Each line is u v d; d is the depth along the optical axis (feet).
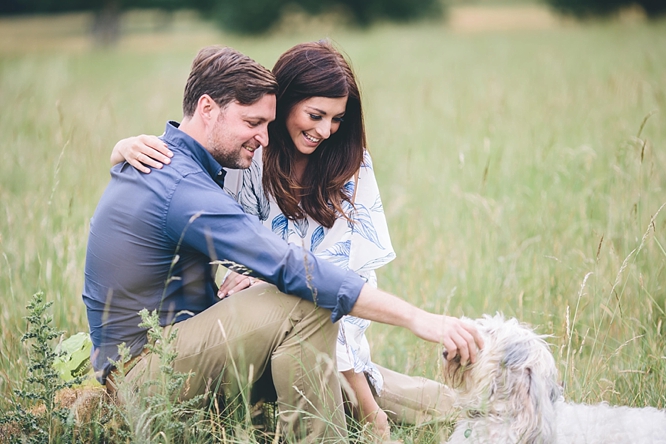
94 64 62.08
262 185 10.25
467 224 15.70
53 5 143.43
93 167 19.16
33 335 8.34
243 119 8.85
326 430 8.61
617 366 10.55
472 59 49.08
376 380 10.06
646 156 15.93
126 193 8.70
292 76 9.50
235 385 8.99
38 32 138.82
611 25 75.15
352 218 10.32
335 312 8.38
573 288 12.80
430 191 19.17
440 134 24.95
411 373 11.31
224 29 129.90
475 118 25.46
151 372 8.63
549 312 12.29
